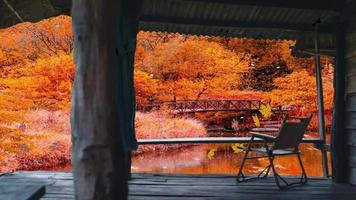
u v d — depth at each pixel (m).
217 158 9.20
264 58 13.28
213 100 12.66
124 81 2.99
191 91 12.34
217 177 4.12
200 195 3.27
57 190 3.41
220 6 4.02
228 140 4.71
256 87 13.37
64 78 9.41
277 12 4.18
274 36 4.86
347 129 3.74
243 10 4.15
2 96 8.69
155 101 12.00
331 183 3.80
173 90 12.15
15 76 9.32
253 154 9.39
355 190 3.46
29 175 4.16
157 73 12.13
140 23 4.41
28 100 9.03
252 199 3.12
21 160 7.95
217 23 4.40
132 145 3.41
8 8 3.52
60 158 8.52
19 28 9.82
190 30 4.70
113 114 1.75
